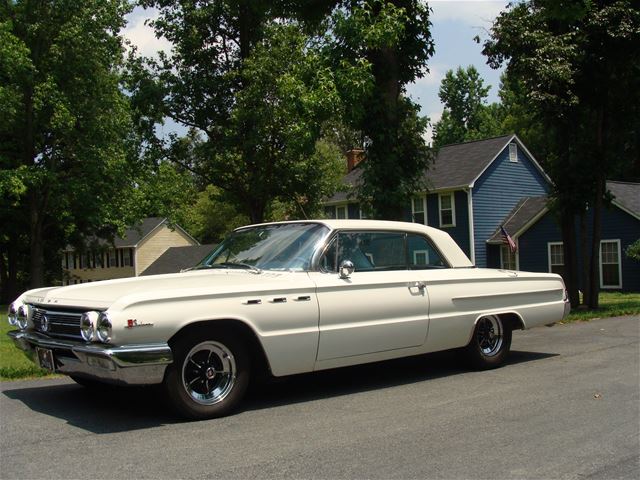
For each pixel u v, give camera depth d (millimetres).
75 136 28938
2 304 38844
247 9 21078
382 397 6020
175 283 5371
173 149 23766
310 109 12031
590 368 7375
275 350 5438
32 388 6504
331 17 13570
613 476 3879
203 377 5215
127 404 5754
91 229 40125
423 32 13305
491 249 32250
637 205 26453
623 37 15016
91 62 28234
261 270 5969
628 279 26266
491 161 32375
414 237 6859
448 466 4051
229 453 4316
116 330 4664
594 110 16953
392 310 6254
